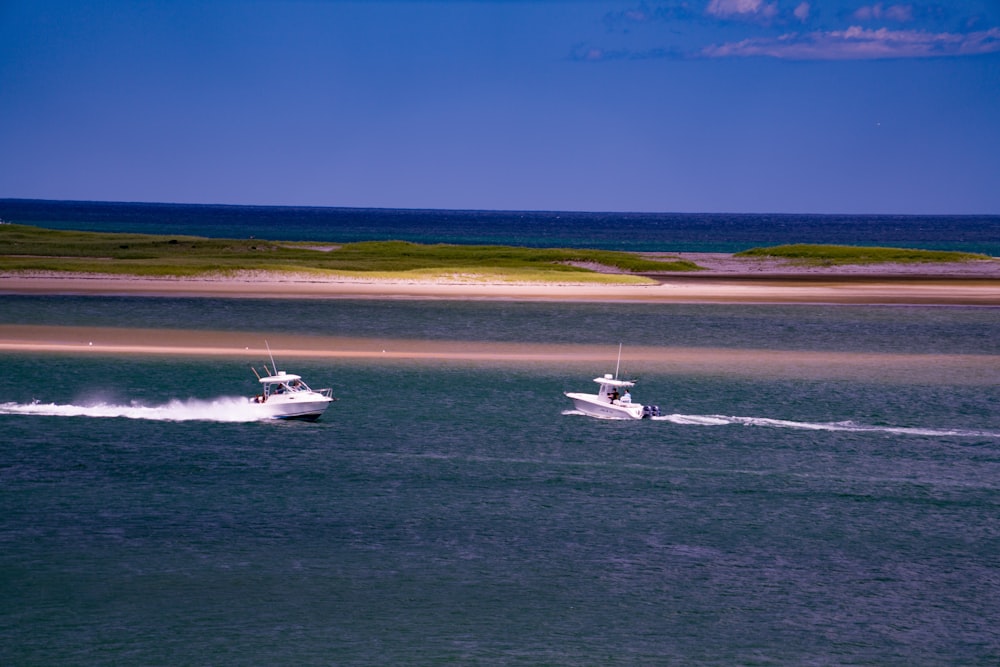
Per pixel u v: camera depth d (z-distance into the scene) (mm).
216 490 78062
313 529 70500
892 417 105125
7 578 61688
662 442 94250
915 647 55844
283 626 56656
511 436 95062
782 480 83250
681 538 70250
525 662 53312
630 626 57531
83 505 74125
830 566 65938
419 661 53250
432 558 66062
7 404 102875
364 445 91062
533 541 69188
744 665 53500
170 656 53312
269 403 98562
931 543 70000
